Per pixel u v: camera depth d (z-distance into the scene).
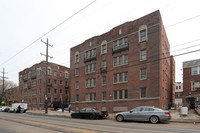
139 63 23.83
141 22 24.45
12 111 33.97
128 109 24.11
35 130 9.78
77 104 33.44
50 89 48.41
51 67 50.00
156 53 22.06
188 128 10.41
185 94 27.83
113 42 28.16
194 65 27.44
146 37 23.47
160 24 22.53
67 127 10.91
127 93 24.88
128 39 25.88
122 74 25.98
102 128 10.37
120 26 27.39
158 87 21.28
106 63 28.83
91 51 32.31
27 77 55.50
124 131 9.16
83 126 11.40
